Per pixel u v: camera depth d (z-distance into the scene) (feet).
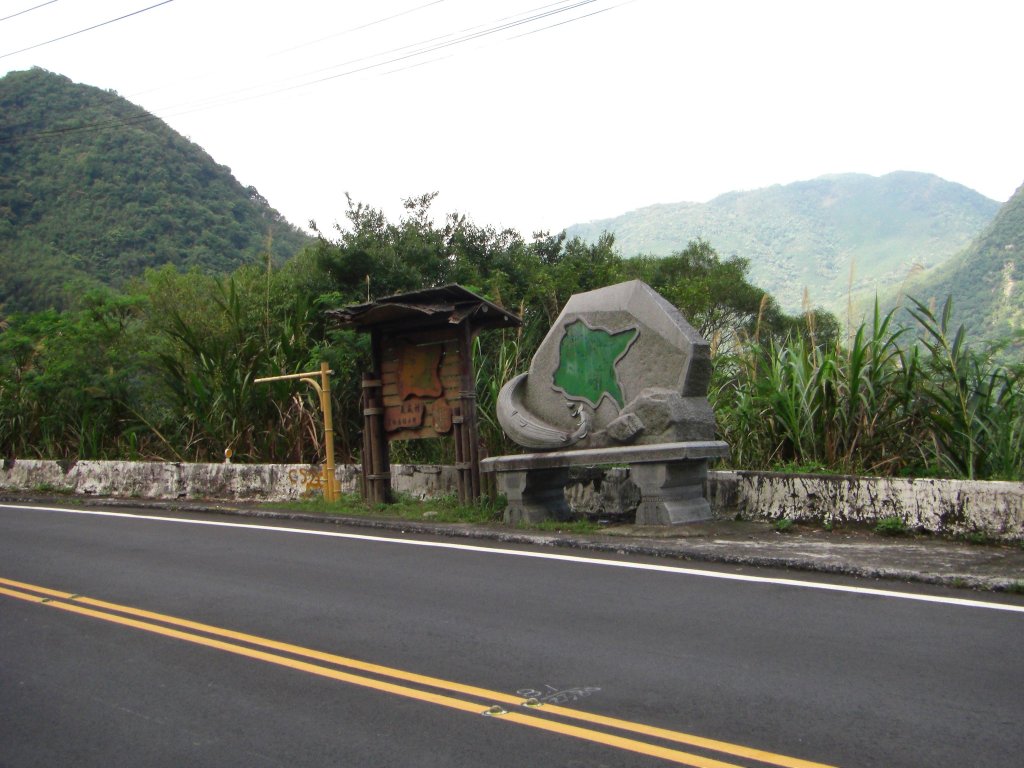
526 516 35.94
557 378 36.35
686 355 33.14
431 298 40.19
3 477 61.21
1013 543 27.68
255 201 199.82
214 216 169.48
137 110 202.69
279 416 53.11
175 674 18.80
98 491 55.21
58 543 36.24
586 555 29.63
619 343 34.73
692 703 15.90
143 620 23.18
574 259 73.46
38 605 25.23
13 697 17.74
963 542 28.68
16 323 69.46
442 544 32.96
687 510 33.45
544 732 14.96
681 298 67.72
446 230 75.00
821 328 45.98
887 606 21.79
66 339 63.57
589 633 20.44
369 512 40.75
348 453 52.31
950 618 20.56
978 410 33.24
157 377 60.34
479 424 44.80
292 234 189.67
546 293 60.44
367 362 54.44
